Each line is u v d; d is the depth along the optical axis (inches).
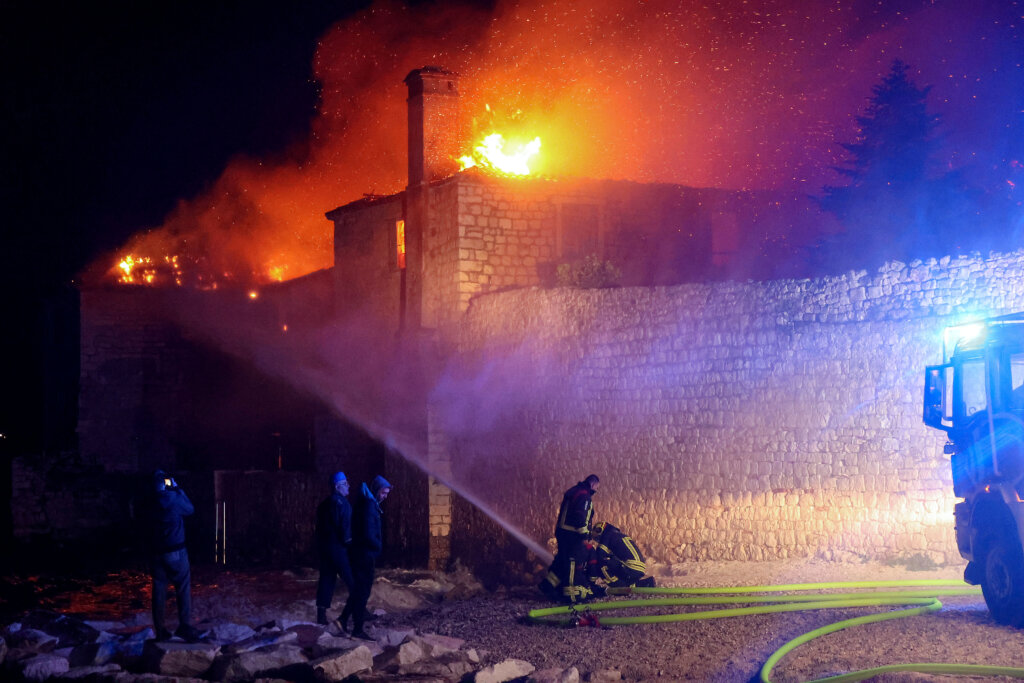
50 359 1569.9
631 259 1128.2
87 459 1498.5
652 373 845.2
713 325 804.0
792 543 737.0
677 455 817.5
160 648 505.4
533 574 868.0
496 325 998.4
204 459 1533.0
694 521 799.7
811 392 735.1
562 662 482.0
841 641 452.4
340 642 507.8
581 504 649.0
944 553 653.9
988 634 438.0
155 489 565.9
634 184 1130.0
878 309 705.6
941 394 518.6
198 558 1311.5
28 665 505.4
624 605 594.9
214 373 1551.4
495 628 588.1
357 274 1252.5
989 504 467.8
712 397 798.5
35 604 946.1
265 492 1261.1
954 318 659.4
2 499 1462.8
